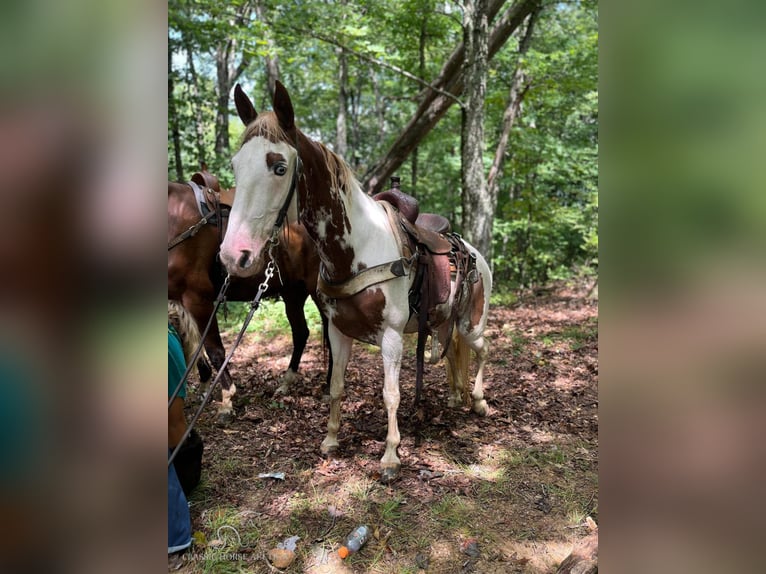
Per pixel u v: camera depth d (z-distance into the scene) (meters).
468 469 2.80
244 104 2.23
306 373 4.49
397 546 2.17
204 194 3.36
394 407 2.64
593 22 8.87
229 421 3.40
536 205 10.09
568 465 2.86
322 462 2.85
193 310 3.36
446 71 7.04
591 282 9.65
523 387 4.14
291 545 2.16
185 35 7.74
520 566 2.06
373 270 2.44
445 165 12.11
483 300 3.37
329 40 6.68
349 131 16.11
